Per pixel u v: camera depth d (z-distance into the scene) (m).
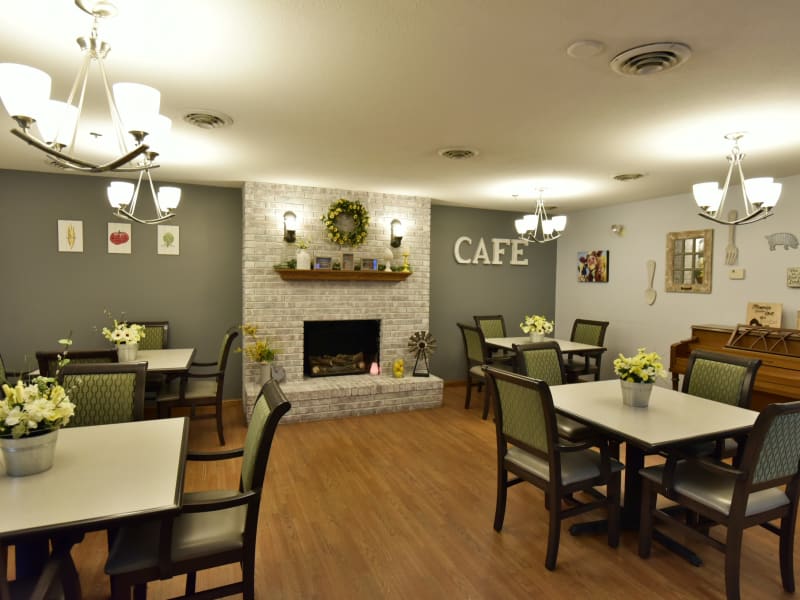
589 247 6.14
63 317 4.45
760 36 1.75
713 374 2.97
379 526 2.65
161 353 4.19
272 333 4.69
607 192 4.90
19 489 1.49
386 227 5.11
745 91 2.26
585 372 5.11
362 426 4.41
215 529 1.75
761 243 4.27
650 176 4.12
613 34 1.76
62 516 1.32
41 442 1.60
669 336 5.11
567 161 3.62
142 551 1.61
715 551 2.45
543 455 2.31
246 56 1.96
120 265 4.61
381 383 4.83
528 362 3.30
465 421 4.60
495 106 2.49
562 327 6.60
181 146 3.30
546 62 1.99
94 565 2.27
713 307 4.66
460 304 6.15
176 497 1.45
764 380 3.72
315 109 2.56
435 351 6.02
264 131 2.95
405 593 2.09
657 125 2.77
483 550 2.43
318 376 5.05
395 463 3.54
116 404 2.35
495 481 3.25
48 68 2.08
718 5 1.55
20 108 1.35
